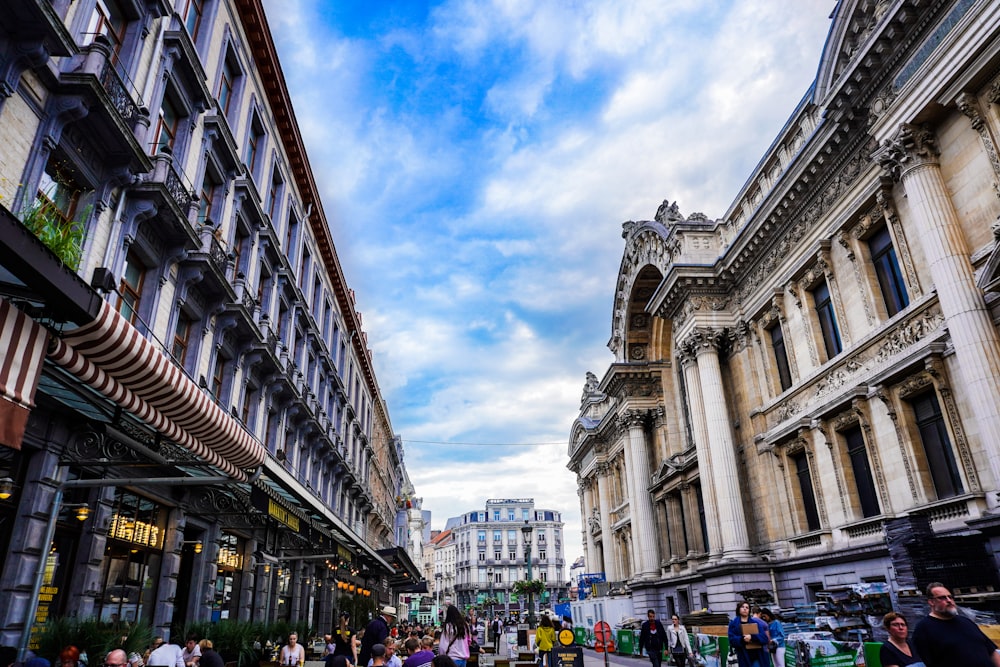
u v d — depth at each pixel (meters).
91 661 8.60
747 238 23.50
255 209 20.02
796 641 13.11
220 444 9.21
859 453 18.02
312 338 28.27
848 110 16.84
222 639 12.85
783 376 22.55
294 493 13.25
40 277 5.02
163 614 13.41
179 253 14.42
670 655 16.66
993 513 12.19
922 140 14.41
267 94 22.98
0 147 8.91
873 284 17.25
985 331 12.45
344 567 32.66
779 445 21.77
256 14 20.38
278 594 22.11
